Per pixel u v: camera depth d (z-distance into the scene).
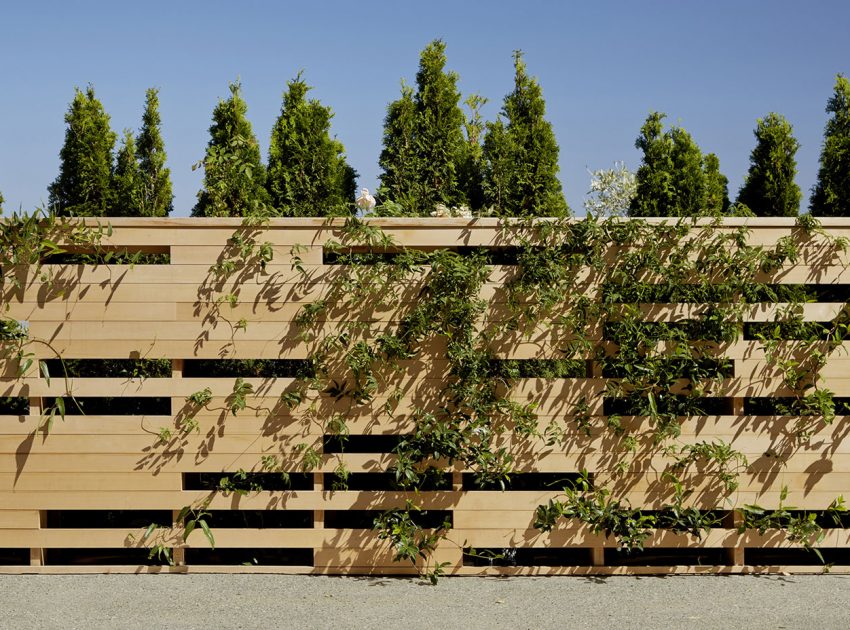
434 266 4.38
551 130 8.58
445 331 4.39
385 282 4.40
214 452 4.42
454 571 4.48
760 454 4.49
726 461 4.44
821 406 4.41
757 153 8.70
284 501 4.45
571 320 4.43
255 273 4.43
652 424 4.49
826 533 4.49
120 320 4.39
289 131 8.15
